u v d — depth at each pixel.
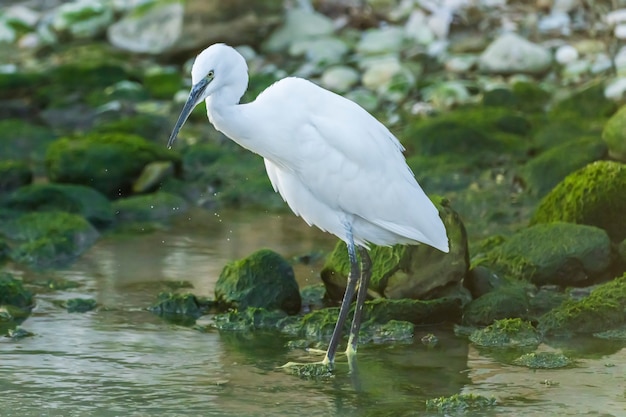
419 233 10.20
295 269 13.12
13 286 11.77
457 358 10.12
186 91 21.14
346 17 23.78
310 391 9.34
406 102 20.09
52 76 21.91
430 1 23.36
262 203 16.52
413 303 11.09
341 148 9.99
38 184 15.83
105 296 12.14
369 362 10.05
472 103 19.47
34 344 10.52
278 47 22.81
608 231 12.72
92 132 18.52
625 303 10.90
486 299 11.18
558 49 21.42
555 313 10.86
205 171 17.67
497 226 14.73
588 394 9.11
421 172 16.69
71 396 9.18
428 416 8.72
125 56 23.52
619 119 15.61
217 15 22.86
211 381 9.57
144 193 16.67
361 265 11.27
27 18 25.08
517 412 8.74
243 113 9.97
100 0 25.33
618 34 20.66
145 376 9.68
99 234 14.84
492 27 22.62
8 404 8.99
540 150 17.11
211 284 12.55
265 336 10.88
